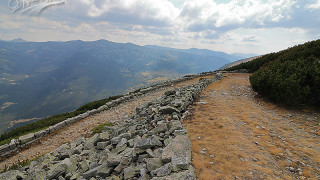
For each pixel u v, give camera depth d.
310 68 11.65
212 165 5.39
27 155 11.30
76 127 15.35
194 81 30.77
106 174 5.88
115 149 7.52
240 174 4.96
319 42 20.77
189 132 7.98
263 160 5.69
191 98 13.33
